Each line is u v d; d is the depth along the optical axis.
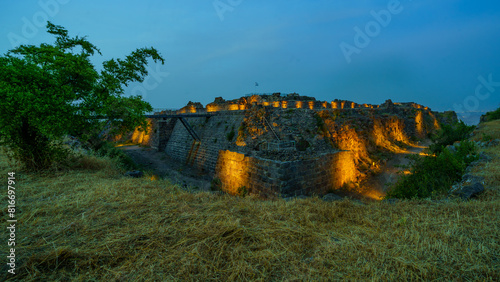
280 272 2.63
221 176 17.52
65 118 7.20
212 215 4.05
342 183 17.78
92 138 16.41
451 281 2.42
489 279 2.42
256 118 29.64
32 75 6.68
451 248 2.97
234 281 2.47
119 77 10.17
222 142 32.69
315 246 3.14
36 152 7.54
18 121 6.77
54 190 5.66
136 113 9.84
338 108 36.69
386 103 51.00
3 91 6.00
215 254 2.87
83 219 3.89
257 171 14.12
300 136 25.86
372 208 4.59
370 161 28.12
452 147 13.52
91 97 8.65
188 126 36.81
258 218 4.02
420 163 9.81
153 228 3.53
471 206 4.42
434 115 69.00
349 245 3.10
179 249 2.97
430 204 4.77
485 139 13.96
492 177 6.76
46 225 3.70
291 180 13.09
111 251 2.91
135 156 41.00
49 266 2.63
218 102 48.41
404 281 2.42
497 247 2.98
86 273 2.53
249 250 3.00
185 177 30.39
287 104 34.09
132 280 2.44
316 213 4.26
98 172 7.95
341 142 28.11
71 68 7.51
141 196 5.14
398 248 2.99
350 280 2.45
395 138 40.50
